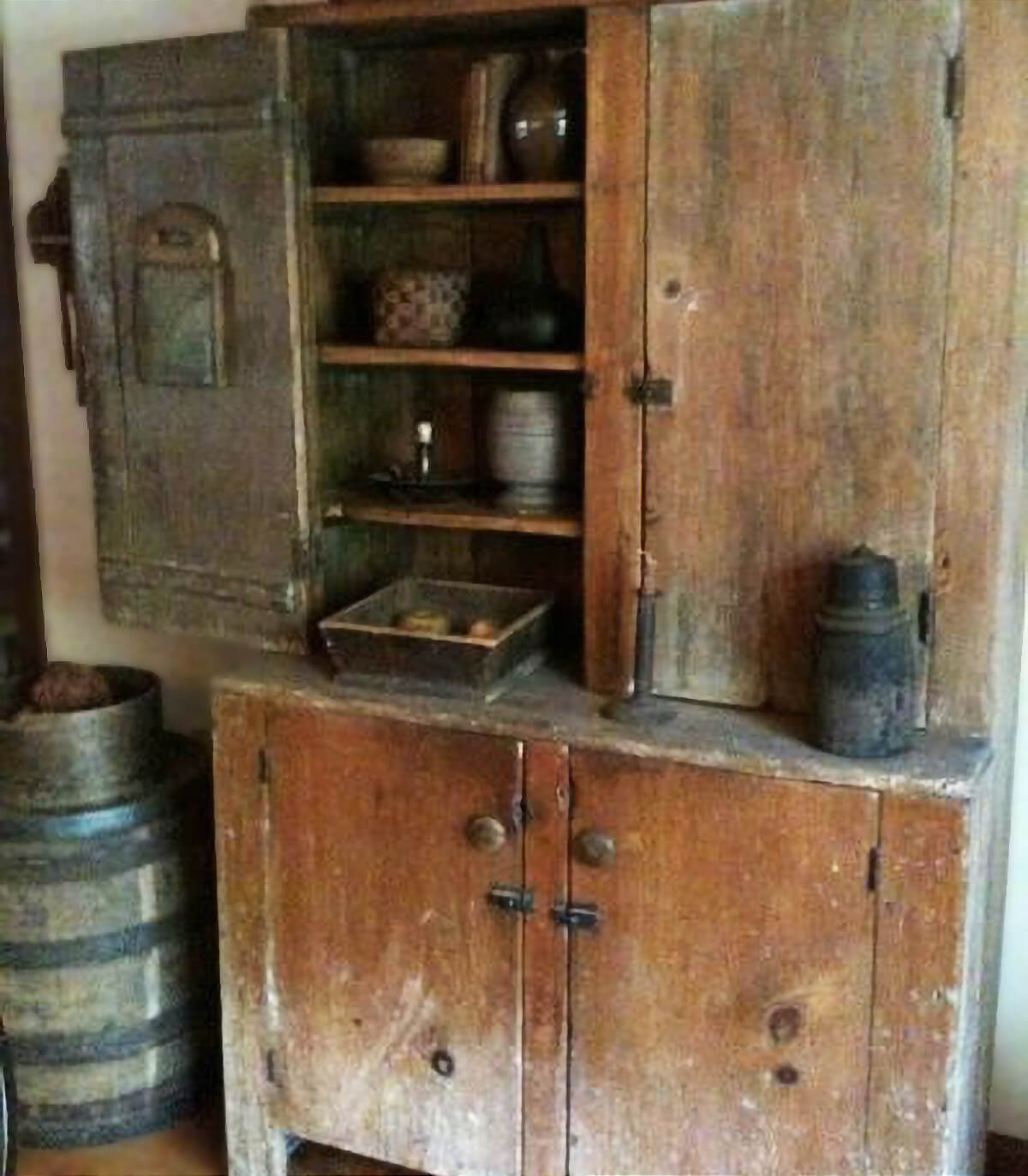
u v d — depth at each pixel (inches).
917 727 81.7
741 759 78.7
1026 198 75.4
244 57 88.5
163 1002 105.3
